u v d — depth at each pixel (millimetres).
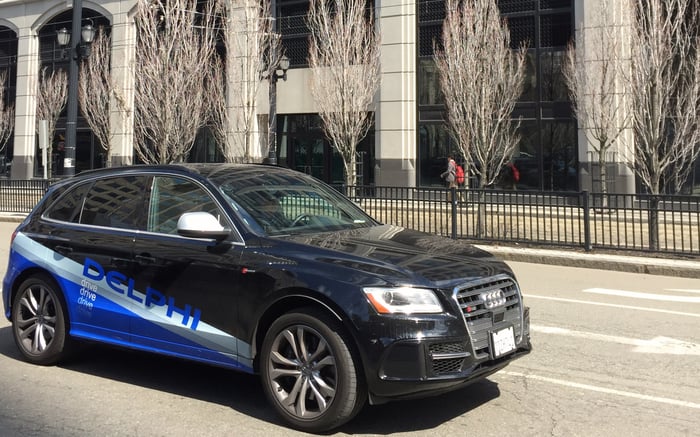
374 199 15344
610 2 16891
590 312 7781
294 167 25750
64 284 5148
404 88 22938
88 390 4703
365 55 19984
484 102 17062
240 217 4453
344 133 19969
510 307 4160
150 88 21172
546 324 7094
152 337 4582
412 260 3969
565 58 19906
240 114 22031
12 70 32938
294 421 3889
